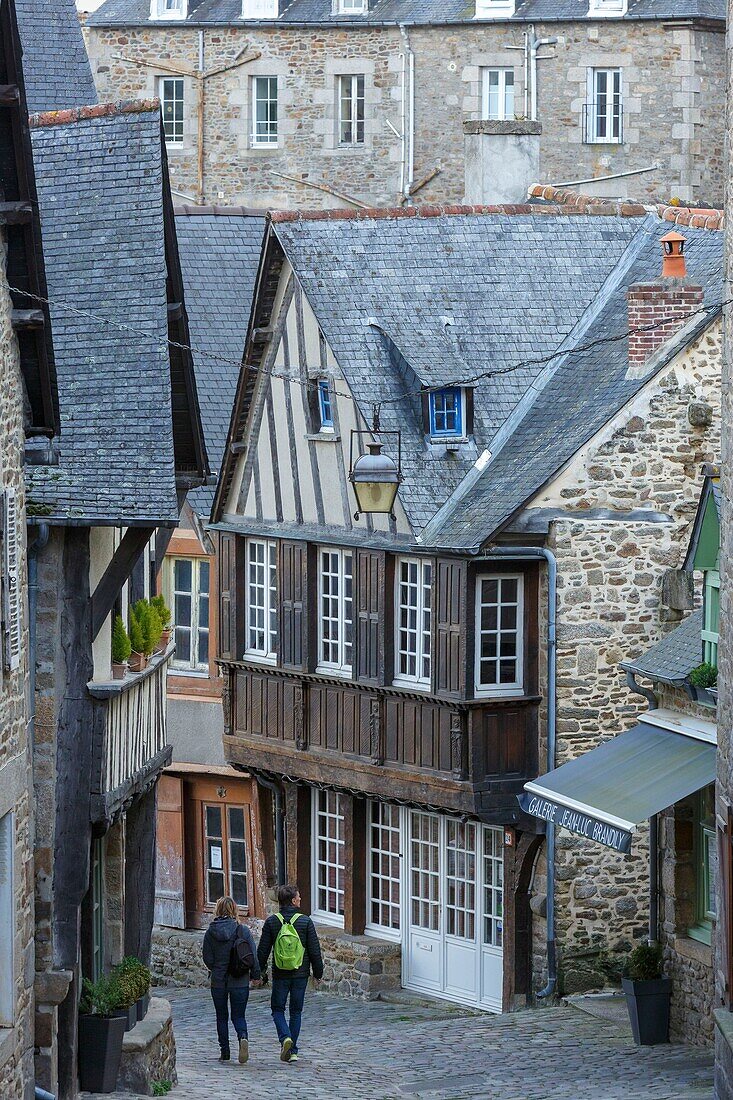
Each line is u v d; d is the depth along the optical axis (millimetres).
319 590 36375
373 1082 28531
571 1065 29031
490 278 36969
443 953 35344
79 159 27641
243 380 37156
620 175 56875
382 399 35062
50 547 24469
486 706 33188
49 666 24438
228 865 39750
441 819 35250
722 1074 24594
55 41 39000
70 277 26781
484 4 57312
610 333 36312
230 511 38219
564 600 33188
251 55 59031
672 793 28797
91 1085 25625
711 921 29734
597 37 56750
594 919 33469
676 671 29953
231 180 59406
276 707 37188
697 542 29047
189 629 39844
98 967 27344
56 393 23203
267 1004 36281
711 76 56969
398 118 58094
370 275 36344
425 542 33938
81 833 24547
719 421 33656
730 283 25609
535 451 34469
